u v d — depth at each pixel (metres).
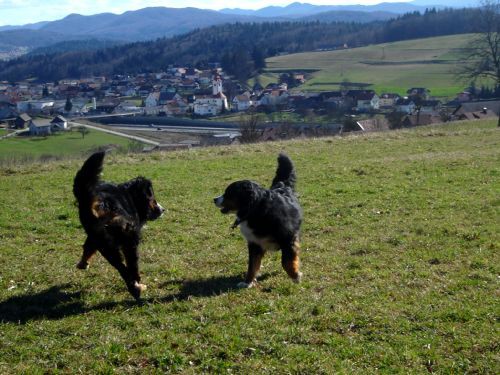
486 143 24.28
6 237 11.07
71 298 7.93
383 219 11.83
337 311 7.14
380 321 6.82
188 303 7.59
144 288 8.15
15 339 6.57
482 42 49.81
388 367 5.85
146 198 8.56
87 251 8.92
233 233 11.10
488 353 6.01
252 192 8.18
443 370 5.76
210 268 9.17
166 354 6.11
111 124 80.56
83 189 7.59
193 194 14.81
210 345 6.33
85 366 5.95
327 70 134.75
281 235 8.23
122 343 6.41
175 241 10.62
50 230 11.48
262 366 5.88
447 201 13.14
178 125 76.75
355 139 26.39
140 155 23.08
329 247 10.10
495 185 14.70
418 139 26.31
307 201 13.67
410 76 115.06
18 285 8.46
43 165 20.91
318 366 5.86
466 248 9.73
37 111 112.62
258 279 8.66
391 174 16.81
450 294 7.68
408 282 8.16
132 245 8.01
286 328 6.67
